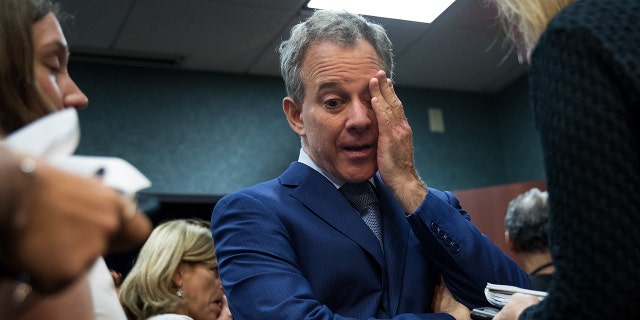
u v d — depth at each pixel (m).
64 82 0.72
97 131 3.71
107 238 0.32
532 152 4.42
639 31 0.64
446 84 4.57
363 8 3.37
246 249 1.20
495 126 4.75
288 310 1.09
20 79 0.58
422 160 4.46
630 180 0.60
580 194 0.61
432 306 1.26
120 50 3.66
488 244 1.23
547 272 2.00
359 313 1.18
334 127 1.24
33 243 0.30
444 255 1.20
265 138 4.05
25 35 0.59
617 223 0.60
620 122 0.61
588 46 0.64
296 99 1.32
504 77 4.52
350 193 1.31
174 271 2.16
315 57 1.26
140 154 3.77
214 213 1.32
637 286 0.59
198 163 3.88
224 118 4.00
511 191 3.88
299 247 1.22
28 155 0.32
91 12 3.21
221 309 2.27
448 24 3.62
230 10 3.29
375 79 1.24
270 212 1.24
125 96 3.82
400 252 1.27
